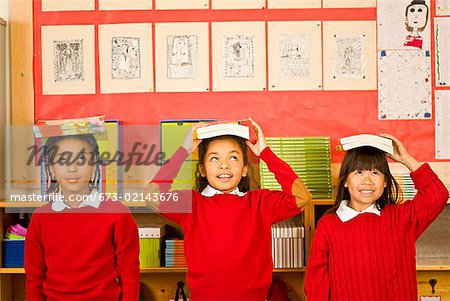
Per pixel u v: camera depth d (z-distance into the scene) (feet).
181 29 8.91
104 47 8.93
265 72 8.91
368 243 6.68
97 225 6.81
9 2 8.95
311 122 8.92
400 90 8.92
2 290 8.68
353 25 8.91
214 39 8.90
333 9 8.91
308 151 8.41
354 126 8.92
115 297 6.85
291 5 8.91
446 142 8.91
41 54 8.96
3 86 8.88
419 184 6.97
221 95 8.93
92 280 6.75
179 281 9.18
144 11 8.91
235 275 6.64
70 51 8.96
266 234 6.91
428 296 9.02
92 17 8.94
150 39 8.91
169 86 8.93
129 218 6.93
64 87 8.96
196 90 8.93
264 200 6.98
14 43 8.96
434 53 8.90
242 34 8.91
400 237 6.73
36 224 6.88
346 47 8.91
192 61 8.92
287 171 6.90
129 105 8.95
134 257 6.91
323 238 6.81
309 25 8.90
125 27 8.93
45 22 8.95
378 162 6.84
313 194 8.35
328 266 6.81
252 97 8.93
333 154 8.90
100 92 8.95
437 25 8.89
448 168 8.89
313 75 8.91
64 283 6.77
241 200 6.95
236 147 7.00
